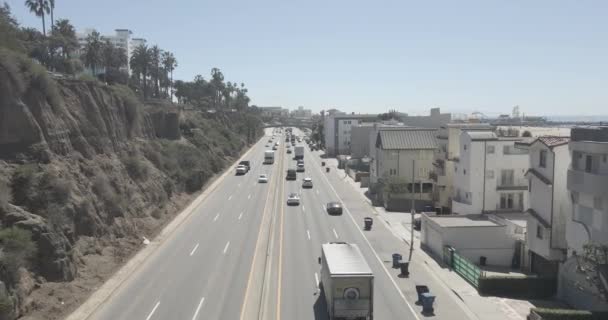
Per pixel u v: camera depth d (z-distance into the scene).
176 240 47.16
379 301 31.75
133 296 31.94
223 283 34.75
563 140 34.84
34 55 88.69
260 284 34.66
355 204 68.12
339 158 121.12
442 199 60.28
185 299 31.50
